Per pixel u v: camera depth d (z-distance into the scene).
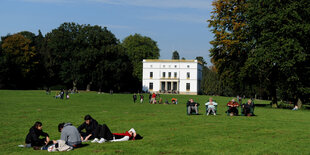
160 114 27.14
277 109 39.56
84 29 93.69
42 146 12.14
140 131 16.12
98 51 88.88
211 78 112.00
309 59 39.62
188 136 14.40
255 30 40.09
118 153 10.55
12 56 90.44
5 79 90.88
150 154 10.41
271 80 44.38
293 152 10.91
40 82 101.25
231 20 42.81
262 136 14.59
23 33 110.50
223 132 15.82
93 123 13.68
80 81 91.19
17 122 19.94
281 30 36.66
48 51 96.75
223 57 44.31
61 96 54.25
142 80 123.00
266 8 38.69
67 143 11.59
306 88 40.12
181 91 121.06
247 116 26.25
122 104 44.53
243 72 41.56
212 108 26.80
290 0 38.12
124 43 129.88
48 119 22.00
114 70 92.12
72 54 91.38
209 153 10.63
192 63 120.62
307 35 37.69
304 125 19.91
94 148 11.49
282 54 36.09
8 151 11.08
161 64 122.12
